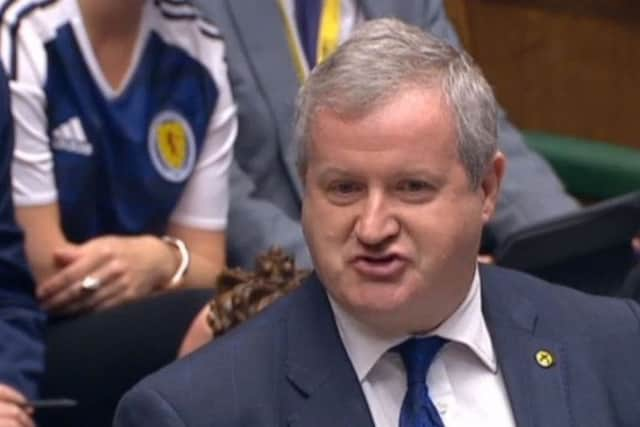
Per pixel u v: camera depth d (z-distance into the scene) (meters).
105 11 9.28
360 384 5.77
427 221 5.47
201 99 9.77
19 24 9.18
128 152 9.45
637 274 7.99
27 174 9.17
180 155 9.70
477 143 5.51
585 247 8.73
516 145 11.69
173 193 9.69
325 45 10.82
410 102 5.43
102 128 9.35
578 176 12.37
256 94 10.55
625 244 8.84
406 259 5.49
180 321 8.91
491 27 15.89
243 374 5.77
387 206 5.46
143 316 8.88
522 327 6.03
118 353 8.79
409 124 5.41
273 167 10.60
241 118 10.54
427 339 5.79
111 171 9.43
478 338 5.89
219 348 5.85
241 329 5.93
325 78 5.46
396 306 5.54
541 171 11.61
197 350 5.91
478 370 5.90
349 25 10.98
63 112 9.26
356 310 5.59
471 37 15.93
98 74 9.33
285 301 5.99
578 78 15.80
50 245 9.21
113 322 8.85
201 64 9.77
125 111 9.44
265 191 10.59
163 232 9.82
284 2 10.77
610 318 6.16
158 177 9.58
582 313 6.15
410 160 5.42
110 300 9.20
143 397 5.72
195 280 9.66
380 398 5.77
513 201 11.38
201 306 8.95
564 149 12.40
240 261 10.29
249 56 10.59
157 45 9.59
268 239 10.21
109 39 9.38
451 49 5.57
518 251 8.63
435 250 5.50
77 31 9.27
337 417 5.71
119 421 5.78
